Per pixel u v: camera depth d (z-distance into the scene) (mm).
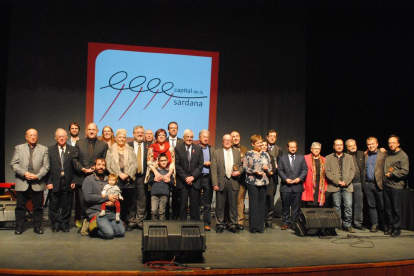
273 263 3773
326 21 7535
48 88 7000
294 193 5543
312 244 4645
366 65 7016
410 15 6250
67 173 5105
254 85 7578
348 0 7012
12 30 6898
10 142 6883
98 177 4930
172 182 5188
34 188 4938
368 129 7047
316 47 7719
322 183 5660
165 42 7309
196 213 5277
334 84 7539
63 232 5062
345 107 7371
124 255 3977
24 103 6938
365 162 5734
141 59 7234
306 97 7777
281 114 7648
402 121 6516
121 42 7180
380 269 3822
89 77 7094
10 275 3375
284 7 7645
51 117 7004
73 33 7066
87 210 4836
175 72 7336
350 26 7191
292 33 7676
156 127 7258
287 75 7676
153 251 3691
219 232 5273
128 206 5250
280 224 6082
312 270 3645
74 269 3445
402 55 6438
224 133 7480
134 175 5195
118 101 7168
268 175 5598
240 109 7535
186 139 5293
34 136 5004
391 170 5328
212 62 7445
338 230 5586
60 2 7039
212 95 7453
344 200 5539
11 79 6906
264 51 7605
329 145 7633
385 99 6758
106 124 7125
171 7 7336
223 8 7488
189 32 7379
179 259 3822
